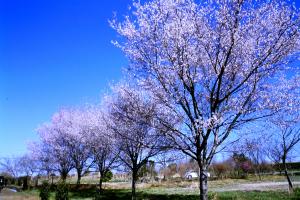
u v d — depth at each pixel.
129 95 17.03
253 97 14.53
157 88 14.93
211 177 55.78
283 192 25.34
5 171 79.19
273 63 14.07
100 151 31.34
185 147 15.05
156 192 33.88
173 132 14.68
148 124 15.44
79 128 38.31
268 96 14.39
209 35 14.09
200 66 14.87
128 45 14.90
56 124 43.44
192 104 14.71
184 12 14.27
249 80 14.51
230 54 14.05
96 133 29.84
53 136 43.38
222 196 24.58
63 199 26.47
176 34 13.97
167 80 14.52
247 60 14.12
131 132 19.69
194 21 14.14
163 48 14.30
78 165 42.19
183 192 32.94
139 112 15.48
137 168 24.44
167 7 14.32
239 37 13.69
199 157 14.21
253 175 55.22
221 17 13.73
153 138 17.61
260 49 13.91
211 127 13.53
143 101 16.61
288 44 13.81
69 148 42.12
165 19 14.38
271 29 13.86
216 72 14.14
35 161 49.78
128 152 24.62
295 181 39.88
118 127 21.27
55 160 45.41
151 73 14.68
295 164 61.28
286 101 14.38
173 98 14.47
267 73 14.24
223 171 56.88
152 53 14.63
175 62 14.02
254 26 13.90
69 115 43.50
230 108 14.38
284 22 13.70
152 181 52.62
